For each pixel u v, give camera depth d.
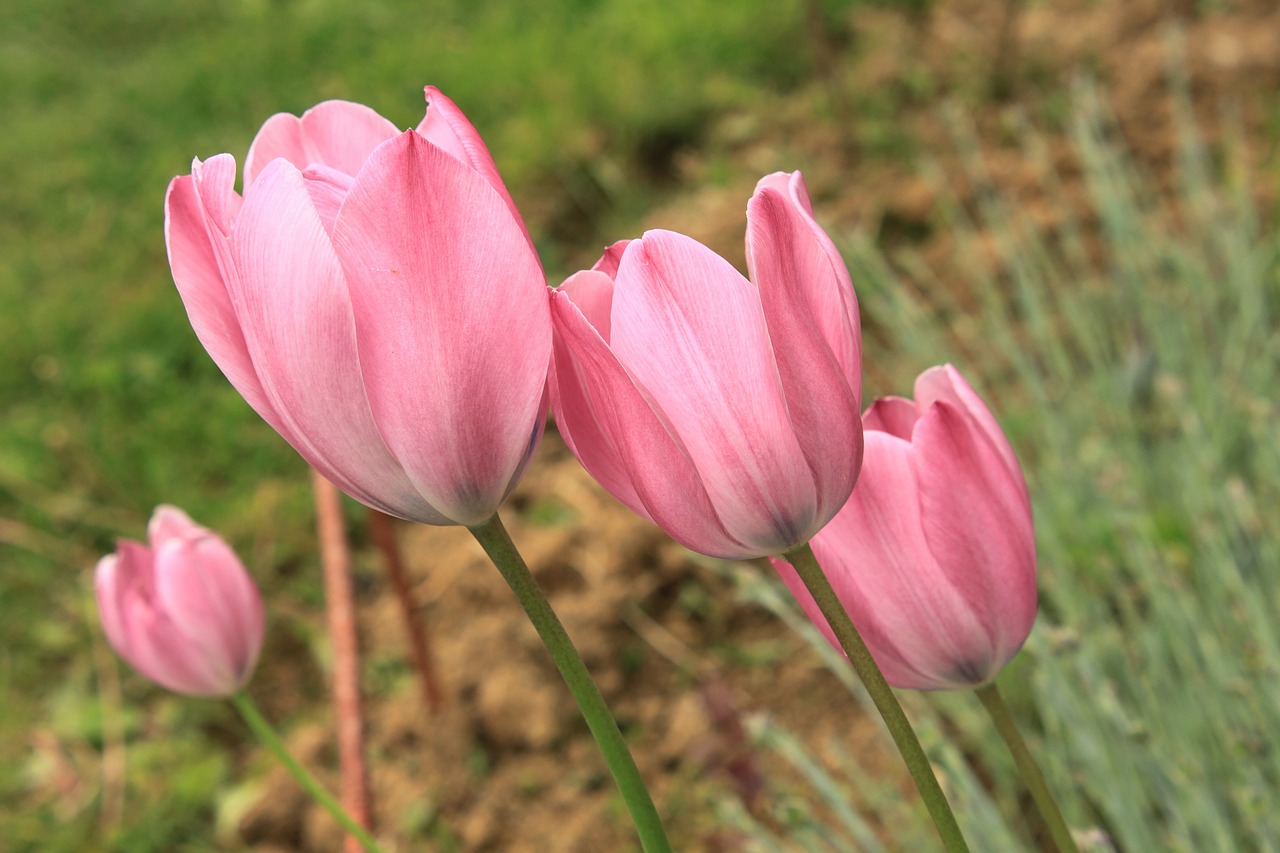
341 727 0.67
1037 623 0.56
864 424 0.37
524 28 1.74
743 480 0.30
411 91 1.66
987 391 1.02
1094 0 1.49
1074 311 0.93
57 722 1.05
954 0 1.55
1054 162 1.27
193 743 1.01
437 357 0.29
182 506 1.16
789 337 0.30
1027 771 0.36
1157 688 0.65
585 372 0.30
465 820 0.88
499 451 0.30
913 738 0.32
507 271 0.28
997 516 0.34
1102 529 0.79
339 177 0.30
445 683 0.95
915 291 1.18
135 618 0.53
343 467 0.30
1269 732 0.57
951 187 1.28
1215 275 1.00
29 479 1.22
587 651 0.93
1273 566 0.66
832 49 1.55
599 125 1.47
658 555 0.98
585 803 0.86
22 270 1.54
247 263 0.29
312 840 0.90
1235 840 0.57
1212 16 1.40
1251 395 0.84
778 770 0.83
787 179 0.32
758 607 0.95
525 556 1.01
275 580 1.10
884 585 0.34
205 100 1.84
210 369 1.30
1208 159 1.23
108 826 0.96
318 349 0.29
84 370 1.30
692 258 0.29
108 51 2.14
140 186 1.66
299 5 2.05
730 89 1.47
